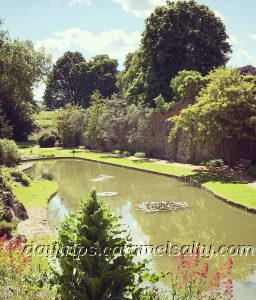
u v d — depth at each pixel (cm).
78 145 6088
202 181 2828
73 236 639
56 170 3931
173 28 4822
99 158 4538
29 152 5288
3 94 5566
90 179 3347
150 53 4925
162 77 4853
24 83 5306
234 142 3438
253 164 3294
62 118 6150
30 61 5341
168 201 2412
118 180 3234
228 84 3066
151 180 3156
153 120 4347
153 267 1377
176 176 3164
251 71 4197
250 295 1135
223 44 5106
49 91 10200
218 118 3050
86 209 646
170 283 1181
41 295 721
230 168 3262
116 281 644
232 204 2184
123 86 8038
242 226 1870
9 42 5219
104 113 5156
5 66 5134
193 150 3709
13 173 2919
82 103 9456
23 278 805
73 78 9675
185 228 1875
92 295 625
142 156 4450
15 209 1870
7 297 722
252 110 3011
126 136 4803
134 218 2075
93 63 9550
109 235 649
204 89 3369
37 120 7738
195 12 4922
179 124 3272
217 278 920
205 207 2230
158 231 1844
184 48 4862
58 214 2191
